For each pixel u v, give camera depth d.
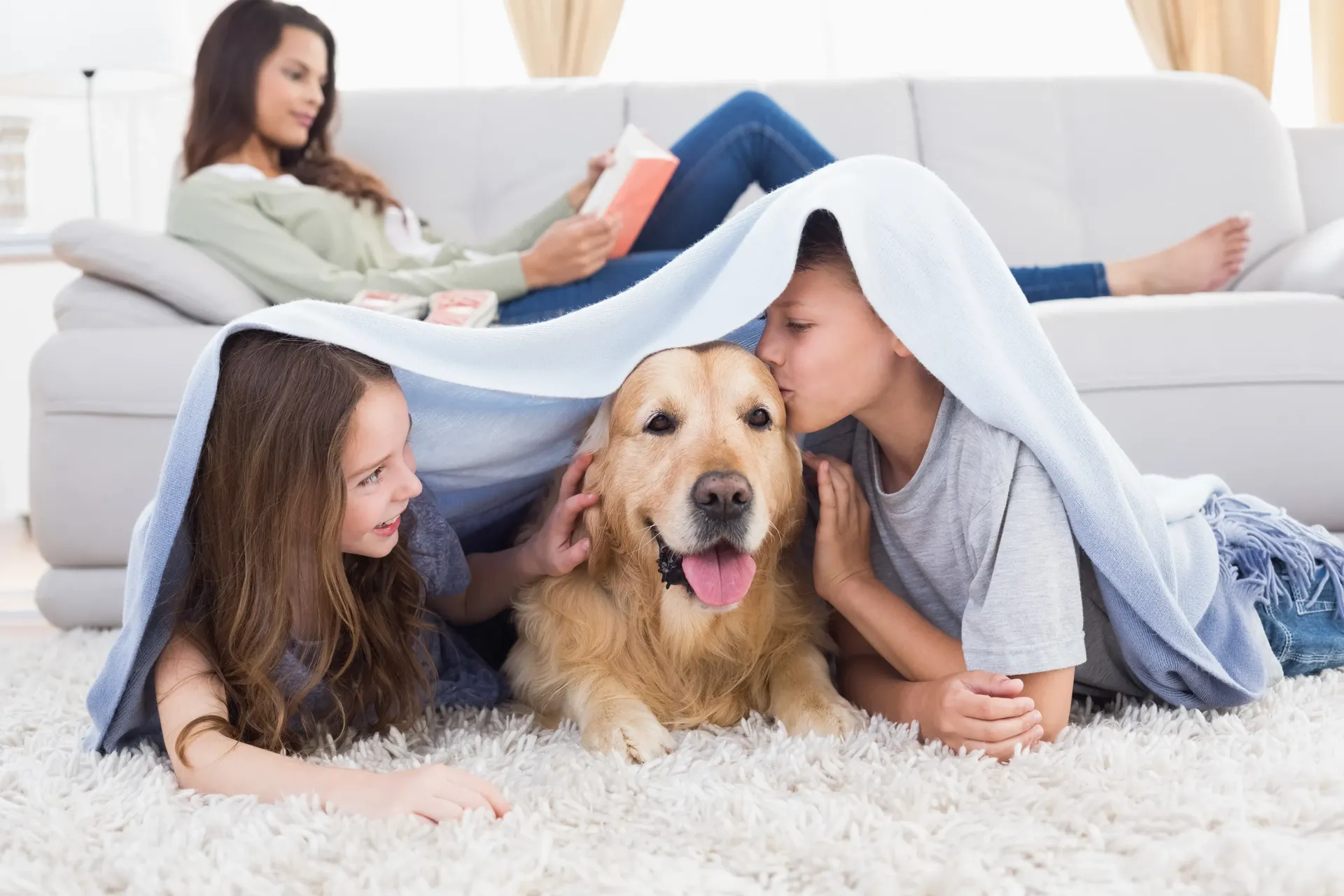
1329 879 0.79
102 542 2.12
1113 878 0.83
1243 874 0.81
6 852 0.93
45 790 1.08
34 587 2.85
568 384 1.24
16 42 3.33
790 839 0.90
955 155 3.09
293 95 2.71
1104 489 1.20
